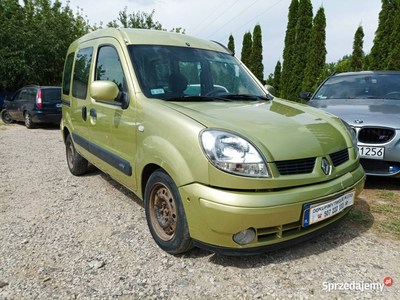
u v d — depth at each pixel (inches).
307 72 590.9
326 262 95.7
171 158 90.3
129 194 156.8
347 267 93.0
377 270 91.4
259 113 104.0
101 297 80.5
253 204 78.3
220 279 87.8
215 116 95.3
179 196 90.4
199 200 82.8
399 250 102.0
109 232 116.0
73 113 172.7
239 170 80.4
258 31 789.9
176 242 93.8
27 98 427.5
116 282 86.5
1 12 621.0
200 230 85.4
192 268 93.0
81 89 160.6
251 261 96.3
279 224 82.2
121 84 120.8
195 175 84.3
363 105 176.1
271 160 82.8
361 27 632.4
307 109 123.6
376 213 129.2
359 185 102.6
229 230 80.3
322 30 571.2
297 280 87.1
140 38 128.6
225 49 157.0
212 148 82.5
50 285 85.3
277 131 91.7
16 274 90.1
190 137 86.8
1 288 84.0
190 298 80.4
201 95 121.3
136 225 121.7
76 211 135.7
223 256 99.1
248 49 837.8
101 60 140.5
